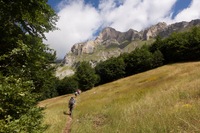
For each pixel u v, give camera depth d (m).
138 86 40.84
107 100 29.41
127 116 14.11
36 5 7.70
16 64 7.36
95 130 13.29
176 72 44.38
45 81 11.23
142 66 88.81
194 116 9.26
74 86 99.88
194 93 15.43
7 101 5.89
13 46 7.62
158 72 62.69
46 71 11.52
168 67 69.25
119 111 17.44
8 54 6.77
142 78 60.38
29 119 6.43
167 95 16.94
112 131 11.67
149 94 21.59
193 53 77.75
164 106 13.67
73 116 21.44
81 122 17.16
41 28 9.12
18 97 6.02
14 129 5.29
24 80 6.98
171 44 84.50
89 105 27.34
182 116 9.70
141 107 15.40
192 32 82.38
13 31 8.01
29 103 6.86
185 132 7.97
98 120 16.92
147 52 90.31
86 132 13.27
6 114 5.94
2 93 5.60
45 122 16.64
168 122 9.60
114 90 49.25
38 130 7.06
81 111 23.58
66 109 28.86
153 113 12.16
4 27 7.45
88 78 77.44
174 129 8.73
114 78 93.69
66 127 16.55
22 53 7.00
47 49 10.08
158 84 31.88
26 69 7.55
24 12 7.60
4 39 7.45
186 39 81.12
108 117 16.91
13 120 5.82
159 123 9.75
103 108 22.80
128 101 23.08
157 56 86.81
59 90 101.50
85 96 51.16
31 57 7.78
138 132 10.00
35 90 10.94
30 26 8.80
